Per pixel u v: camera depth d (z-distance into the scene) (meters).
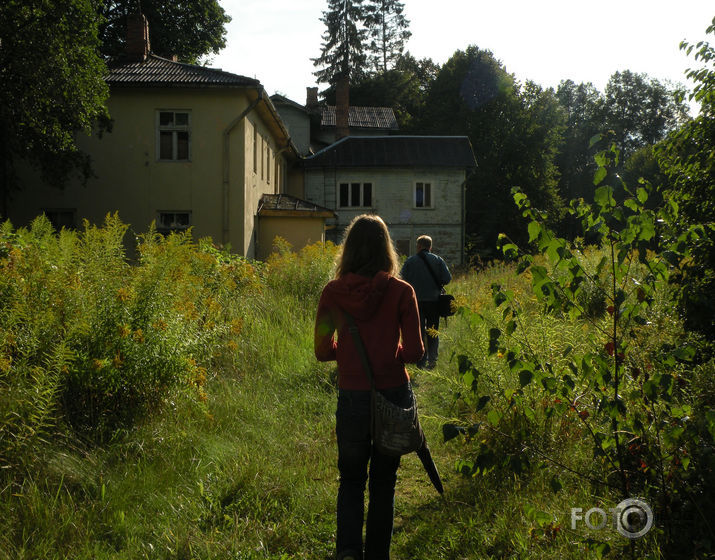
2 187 18.33
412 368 7.61
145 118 19.92
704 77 4.64
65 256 5.29
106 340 4.71
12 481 3.55
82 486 3.74
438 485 3.30
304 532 3.56
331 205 32.44
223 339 7.07
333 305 3.09
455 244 32.50
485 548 3.26
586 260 7.12
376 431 2.93
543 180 43.47
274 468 4.32
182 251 6.35
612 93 67.31
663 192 4.57
